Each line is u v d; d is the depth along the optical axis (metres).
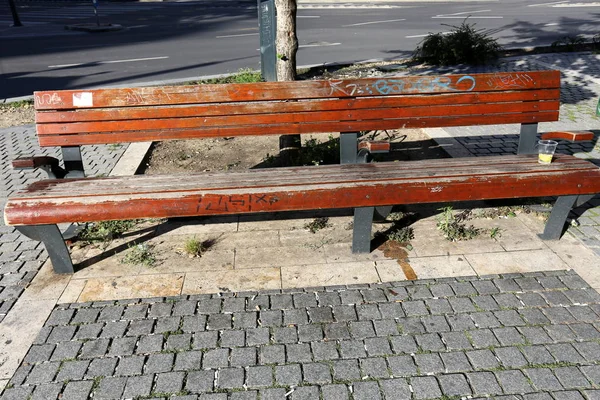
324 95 4.38
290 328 3.24
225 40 16.48
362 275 3.76
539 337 3.12
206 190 3.65
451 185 3.72
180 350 3.09
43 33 19.83
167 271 3.87
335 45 14.53
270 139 6.93
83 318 3.38
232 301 3.51
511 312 3.34
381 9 23.81
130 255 4.08
